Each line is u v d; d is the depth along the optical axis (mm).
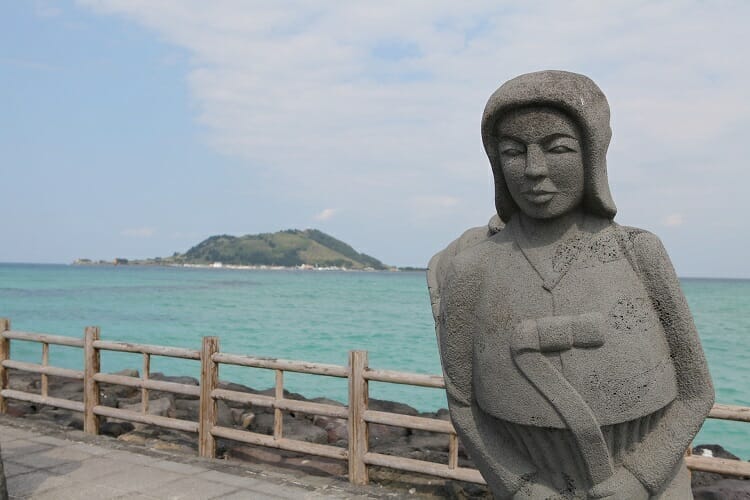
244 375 12750
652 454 2162
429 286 2750
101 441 5789
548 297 2154
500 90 2197
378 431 6570
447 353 2379
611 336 2084
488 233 2734
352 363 4781
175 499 4418
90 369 6059
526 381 2137
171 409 7227
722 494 4637
